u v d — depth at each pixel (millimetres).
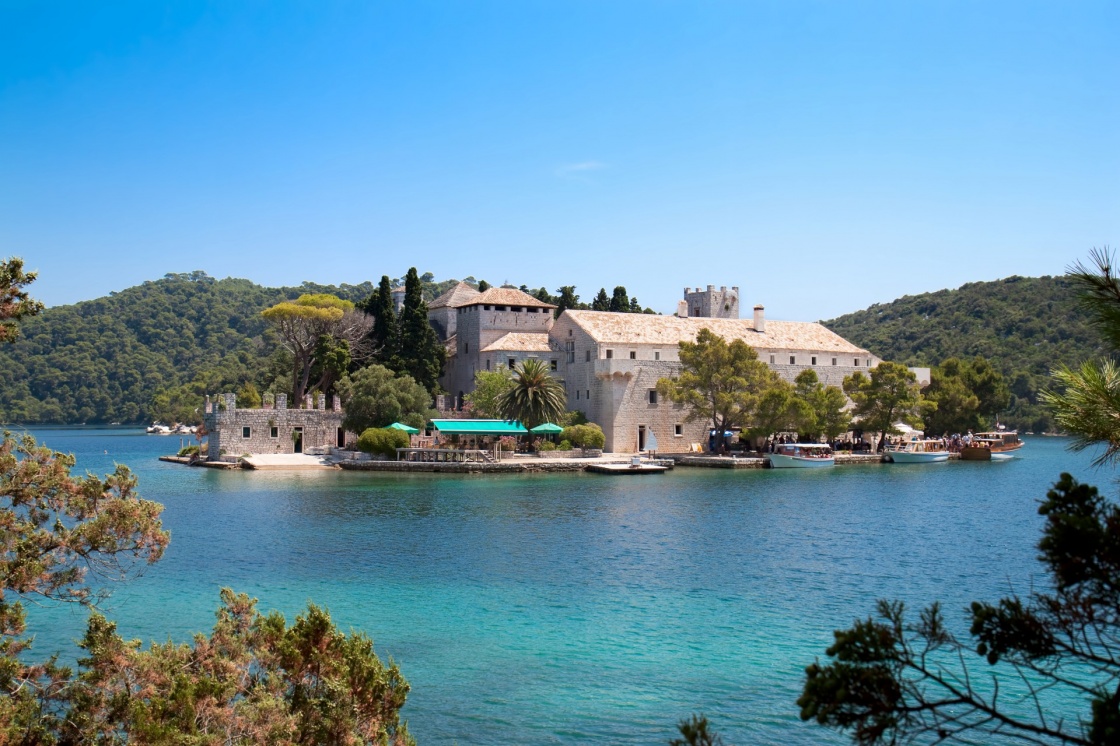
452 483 88688
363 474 97000
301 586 42594
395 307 144625
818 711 9297
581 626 36000
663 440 119375
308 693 19219
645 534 57625
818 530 59844
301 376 131000
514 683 29828
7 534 18672
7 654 19500
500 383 114250
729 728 26172
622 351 118250
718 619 36906
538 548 52375
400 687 20219
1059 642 9672
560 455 107688
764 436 113875
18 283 18859
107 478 20891
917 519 65500
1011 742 24688
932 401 132750
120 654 19141
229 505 71188
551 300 169750
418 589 42062
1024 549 52719
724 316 155125
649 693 28891
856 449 128125
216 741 16797
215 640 20234
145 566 46531
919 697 9398
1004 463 127125
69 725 18203
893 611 10250
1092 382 10086
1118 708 8844
